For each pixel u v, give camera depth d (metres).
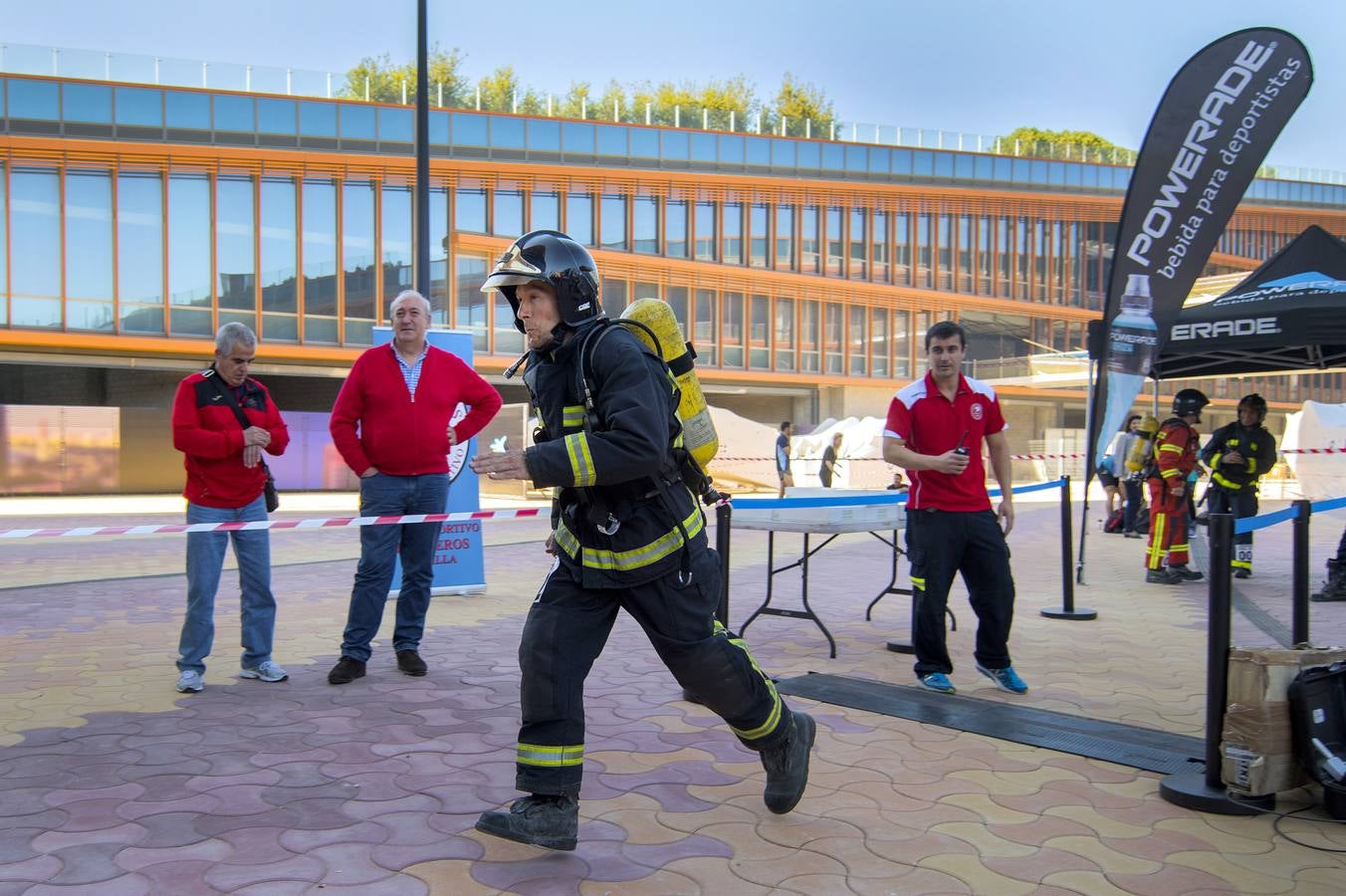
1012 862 3.14
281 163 29.73
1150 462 12.13
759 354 37.38
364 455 5.48
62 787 3.70
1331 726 3.64
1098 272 45.22
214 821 3.39
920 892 2.92
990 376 41.50
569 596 3.14
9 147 26.77
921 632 5.34
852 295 39.09
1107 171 43.81
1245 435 10.37
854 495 6.24
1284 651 3.73
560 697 3.08
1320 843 3.31
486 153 32.44
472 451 8.73
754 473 26.34
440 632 6.88
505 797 3.65
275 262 29.92
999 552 5.27
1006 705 5.04
